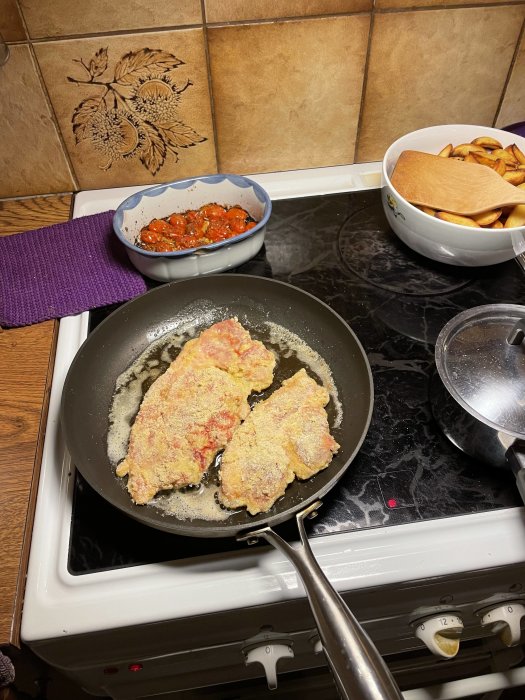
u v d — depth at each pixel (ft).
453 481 1.80
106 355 2.12
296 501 1.73
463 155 2.46
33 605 1.57
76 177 2.77
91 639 1.58
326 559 1.64
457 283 2.43
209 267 2.32
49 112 2.47
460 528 1.69
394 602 1.75
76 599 1.58
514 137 2.47
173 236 2.43
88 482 1.64
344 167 2.96
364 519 1.72
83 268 2.44
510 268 2.50
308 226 2.68
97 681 1.88
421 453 1.86
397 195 2.22
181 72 2.43
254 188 2.44
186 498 1.75
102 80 2.39
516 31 2.51
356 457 1.85
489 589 1.79
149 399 1.94
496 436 1.66
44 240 2.56
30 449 1.91
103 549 1.67
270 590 1.58
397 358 2.15
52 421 1.95
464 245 2.18
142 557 1.65
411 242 2.39
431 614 1.86
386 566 1.63
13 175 2.71
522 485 1.56
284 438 1.80
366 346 2.20
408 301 2.36
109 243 2.54
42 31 2.21
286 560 1.63
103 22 2.22
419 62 2.57
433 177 2.25
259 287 2.27
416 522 1.70
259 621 1.69
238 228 2.42
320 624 1.29
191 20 2.27
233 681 2.27
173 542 1.68
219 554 1.65
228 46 2.38
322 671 2.33
